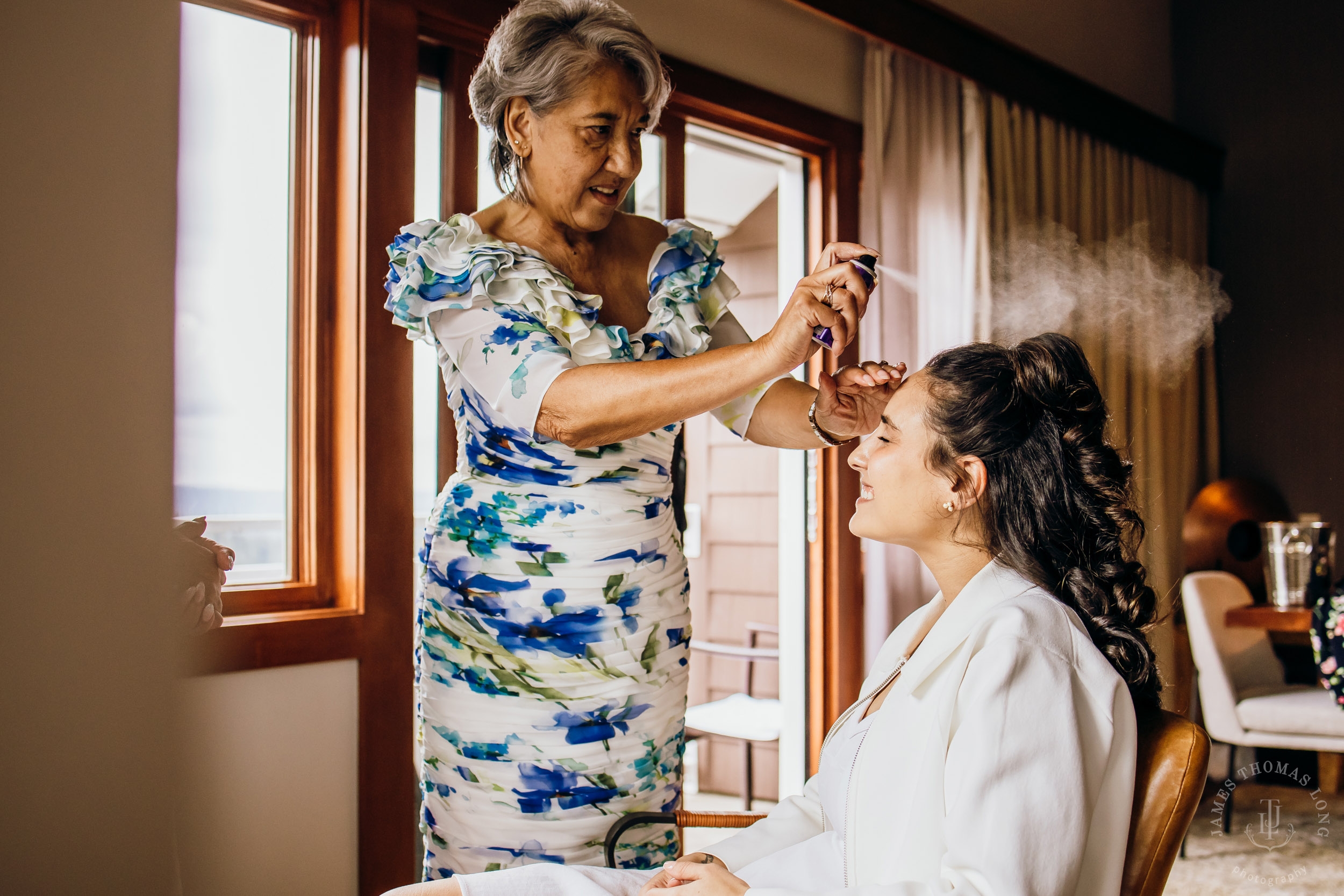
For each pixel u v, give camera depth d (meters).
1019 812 0.87
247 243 1.95
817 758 3.02
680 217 2.70
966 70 3.29
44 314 0.30
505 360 1.27
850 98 3.19
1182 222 4.59
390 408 2.00
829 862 1.16
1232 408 4.70
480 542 1.36
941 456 1.13
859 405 1.46
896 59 3.17
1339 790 3.73
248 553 1.95
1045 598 1.04
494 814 1.37
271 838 1.81
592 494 1.36
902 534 1.18
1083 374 1.15
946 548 1.17
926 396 1.15
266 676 1.81
